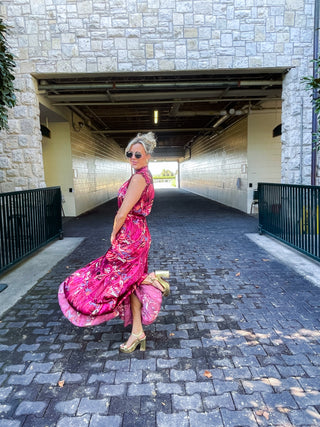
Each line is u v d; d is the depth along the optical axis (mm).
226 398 1800
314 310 2893
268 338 2422
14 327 2682
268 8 6020
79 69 6059
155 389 1889
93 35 6000
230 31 6039
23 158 6320
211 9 5988
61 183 9805
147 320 2240
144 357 2217
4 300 3248
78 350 2324
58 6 5949
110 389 1896
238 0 5980
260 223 6387
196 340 2422
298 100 6219
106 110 10258
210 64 6074
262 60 6109
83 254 5078
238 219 8547
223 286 3533
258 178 9609
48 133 9156
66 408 1744
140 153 2135
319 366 2068
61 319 2824
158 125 13656
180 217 9164
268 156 9531
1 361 2189
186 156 24219
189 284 3613
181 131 13953
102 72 6082
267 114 9344
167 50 6039
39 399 1817
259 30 6055
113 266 2148
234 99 7773
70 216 9922
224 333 2514
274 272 3984
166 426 1614
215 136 14039
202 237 6215
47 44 6027
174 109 9055
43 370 2084
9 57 3639
